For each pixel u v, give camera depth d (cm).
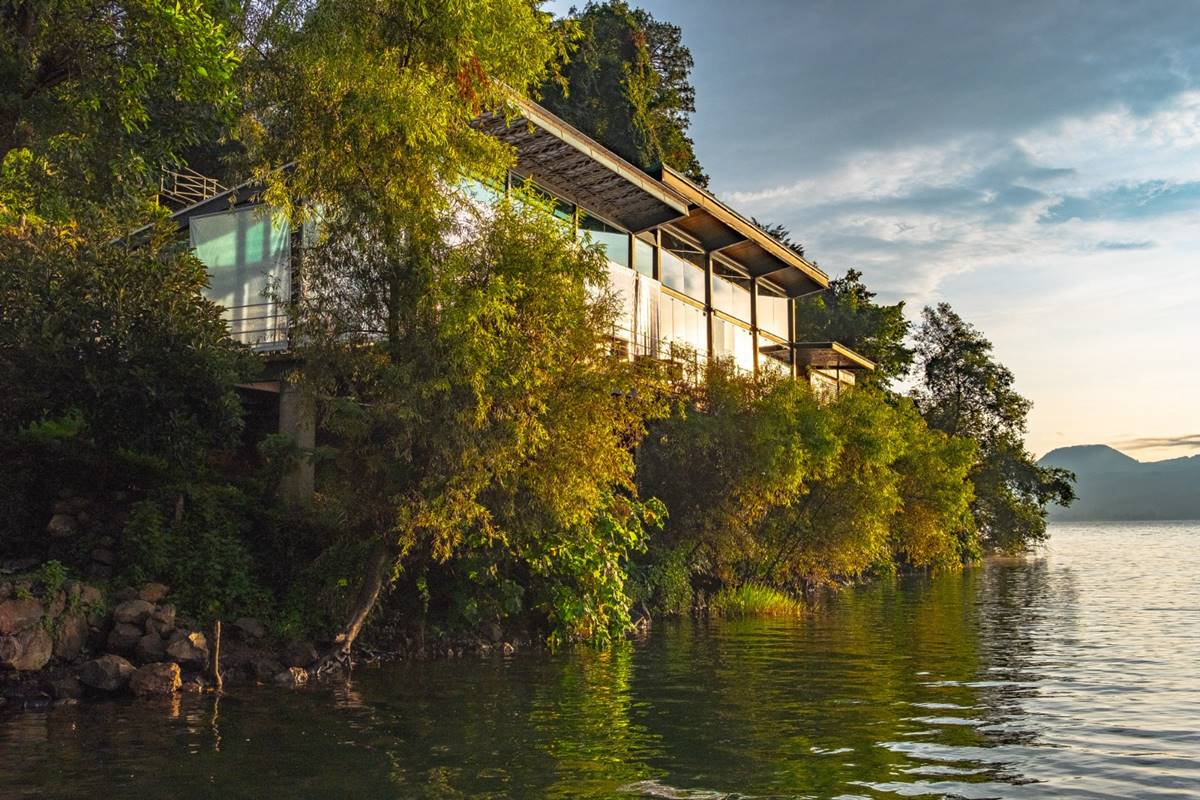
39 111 1318
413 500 1520
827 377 4262
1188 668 1580
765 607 2564
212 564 1570
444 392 1486
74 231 1727
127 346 1616
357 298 1568
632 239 2803
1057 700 1280
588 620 1830
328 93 1505
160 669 1270
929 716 1166
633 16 5966
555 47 1661
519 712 1177
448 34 1455
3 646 1211
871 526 3056
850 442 2984
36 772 884
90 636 1351
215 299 2148
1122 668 1584
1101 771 905
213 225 2183
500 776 877
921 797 816
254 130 1565
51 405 1616
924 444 4184
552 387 1594
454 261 1469
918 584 4000
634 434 2042
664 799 805
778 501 2588
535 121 2138
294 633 1555
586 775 881
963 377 7131
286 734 1045
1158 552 8581
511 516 1611
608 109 4403
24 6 1265
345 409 1516
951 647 1858
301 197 1627
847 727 1100
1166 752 981
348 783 852
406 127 1418
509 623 1880
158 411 1620
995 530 6456
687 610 2478
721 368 2622
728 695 1308
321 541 1741
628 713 1175
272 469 1836
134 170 1450
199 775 877
